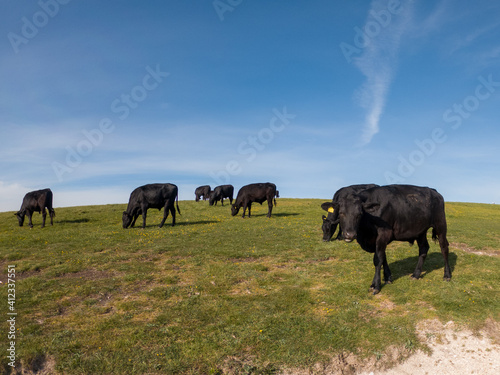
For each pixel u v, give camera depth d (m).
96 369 6.26
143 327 7.58
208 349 6.78
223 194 36.00
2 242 16.48
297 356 6.68
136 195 20.52
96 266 12.33
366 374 6.62
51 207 23.02
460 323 7.83
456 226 20.77
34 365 6.48
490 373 6.60
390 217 9.08
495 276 10.30
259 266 11.74
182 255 13.54
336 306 8.63
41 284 10.33
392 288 9.45
